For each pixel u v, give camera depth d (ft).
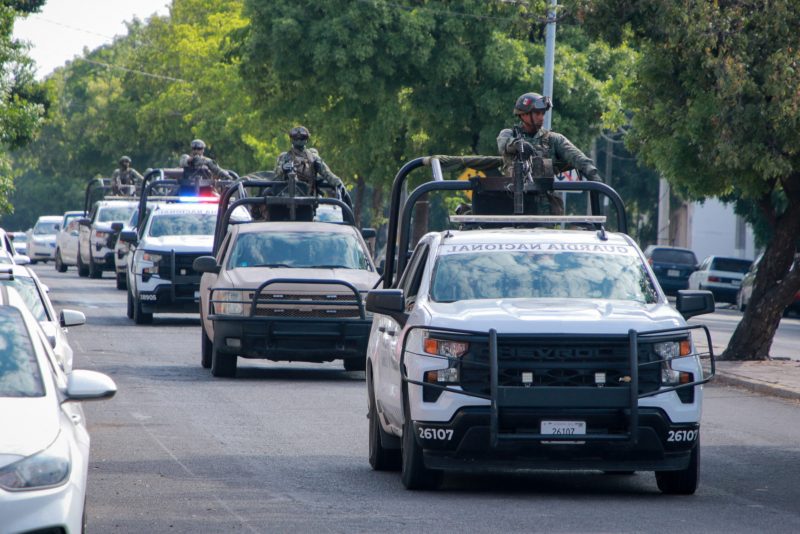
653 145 175.73
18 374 61.57
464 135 342.44
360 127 357.61
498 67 325.42
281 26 324.60
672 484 81.66
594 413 75.97
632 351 75.92
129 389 134.62
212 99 556.10
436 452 77.71
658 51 167.32
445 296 83.82
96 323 216.33
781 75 154.20
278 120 357.61
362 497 79.82
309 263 153.69
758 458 99.09
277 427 110.22
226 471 89.10
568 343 76.79
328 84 331.98
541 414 75.92
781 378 151.33
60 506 53.93
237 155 542.57
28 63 273.54
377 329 94.43
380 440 89.45
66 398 61.31
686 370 77.71
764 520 73.36
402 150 362.33
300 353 143.43
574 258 86.79
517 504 77.82
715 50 161.38
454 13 324.60
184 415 116.57
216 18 577.43
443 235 88.84
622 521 72.43
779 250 174.09
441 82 332.80
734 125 158.61
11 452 54.54
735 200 368.68
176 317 235.40
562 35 346.54
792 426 118.01
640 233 634.43
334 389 138.31
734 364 168.14
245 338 143.23
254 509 75.56
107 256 347.36
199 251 210.79
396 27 325.62
